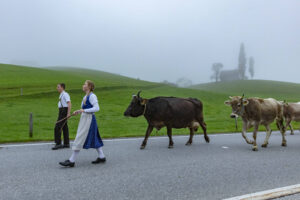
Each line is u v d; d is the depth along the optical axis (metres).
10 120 15.43
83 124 6.21
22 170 5.86
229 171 6.21
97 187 4.94
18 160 6.69
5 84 38.28
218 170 6.27
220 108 29.41
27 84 39.38
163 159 7.23
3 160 6.65
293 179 5.70
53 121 16.00
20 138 10.12
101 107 24.17
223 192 4.84
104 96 33.16
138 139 10.55
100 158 6.59
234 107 8.99
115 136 11.20
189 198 4.52
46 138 10.22
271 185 5.28
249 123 9.30
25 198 4.35
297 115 13.44
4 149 8.00
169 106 8.94
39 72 59.66
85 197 4.46
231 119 20.98
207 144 9.85
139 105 8.51
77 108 23.11
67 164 6.09
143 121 17.59
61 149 8.18
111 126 14.96
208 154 8.03
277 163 7.11
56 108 22.62
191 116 9.64
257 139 11.51
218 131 13.80
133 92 39.16
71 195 4.53
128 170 6.09
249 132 13.91
